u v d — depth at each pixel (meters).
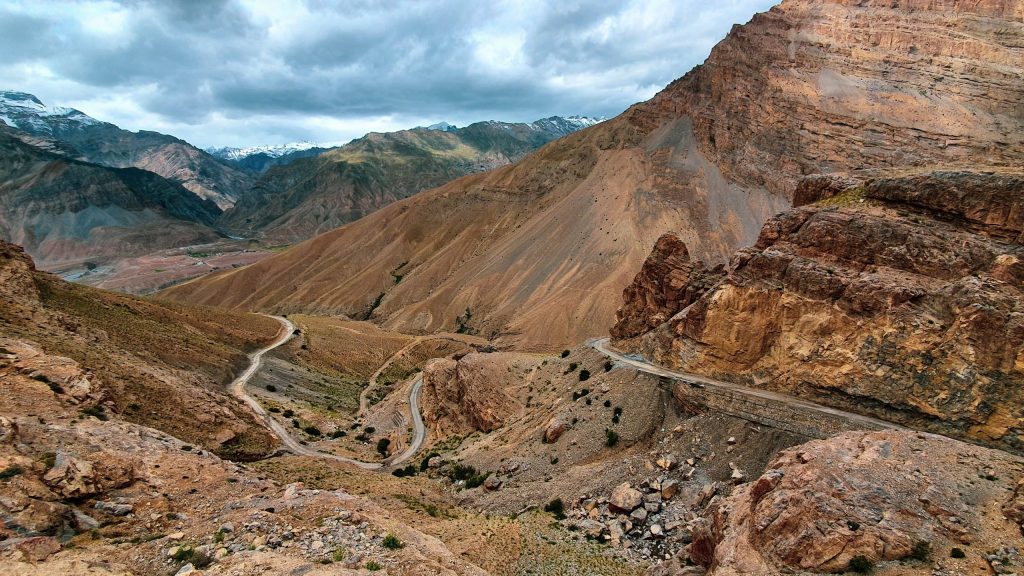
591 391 78.19
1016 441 48.53
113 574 26.98
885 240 60.53
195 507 38.16
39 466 34.56
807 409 58.53
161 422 60.16
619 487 57.56
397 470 79.62
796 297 63.50
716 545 39.84
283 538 32.94
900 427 53.97
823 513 34.66
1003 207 55.66
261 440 71.75
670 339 77.62
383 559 31.36
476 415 91.62
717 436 61.09
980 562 31.19
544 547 48.81
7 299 75.56
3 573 24.78
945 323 54.00
